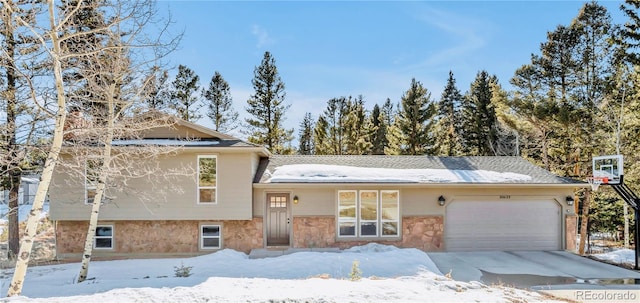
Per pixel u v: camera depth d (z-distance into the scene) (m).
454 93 37.56
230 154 14.07
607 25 20.64
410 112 27.12
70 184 13.68
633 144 17.55
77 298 6.89
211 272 10.38
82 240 13.91
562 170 21.58
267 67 28.78
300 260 11.20
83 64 9.59
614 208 20.22
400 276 9.48
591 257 14.07
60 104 8.03
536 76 22.03
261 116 28.84
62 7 8.88
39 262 12.87
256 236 14.30
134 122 11.29
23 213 23.17
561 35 21.38
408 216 14.72
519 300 7.71
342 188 14.59
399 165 16.50
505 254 14.02
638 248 11.91
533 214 14.91
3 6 8.09
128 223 14.00
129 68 9.87
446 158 17.80
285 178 14.48
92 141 11.29
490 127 29.95
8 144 9.68
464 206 14.86
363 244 14.60
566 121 19.19
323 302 6.81
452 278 10.34
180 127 14.68
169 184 13.87
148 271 10.78
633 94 18.03
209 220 14.08
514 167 16.58
